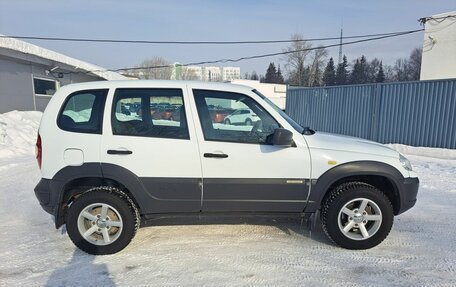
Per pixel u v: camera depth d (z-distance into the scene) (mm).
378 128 13188
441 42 16062
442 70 16188
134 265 3305
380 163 3547
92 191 3469
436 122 11141
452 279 3043
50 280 3023
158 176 3449
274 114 3586
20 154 9773
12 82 16094
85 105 3508
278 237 3969
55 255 3510
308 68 62750
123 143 3414
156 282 3000
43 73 18828
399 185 3596
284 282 3000
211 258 3447
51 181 3434
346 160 3529
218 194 3508
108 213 3502
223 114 3553
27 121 13273
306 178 3533
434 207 5164
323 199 3680
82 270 3205
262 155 3479
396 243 3816
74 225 3467
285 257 3473
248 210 3613
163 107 3506
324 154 3525
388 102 12719
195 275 3115
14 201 5348
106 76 26000
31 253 3549
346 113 14805
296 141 3539
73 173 3408
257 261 3385
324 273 3150
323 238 3951
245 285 2949
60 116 3486
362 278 3064
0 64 15242
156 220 4430
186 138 3461
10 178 6848
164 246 3719
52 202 3467
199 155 3439
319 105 16438
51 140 3436
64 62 19922
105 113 3449
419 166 8617
